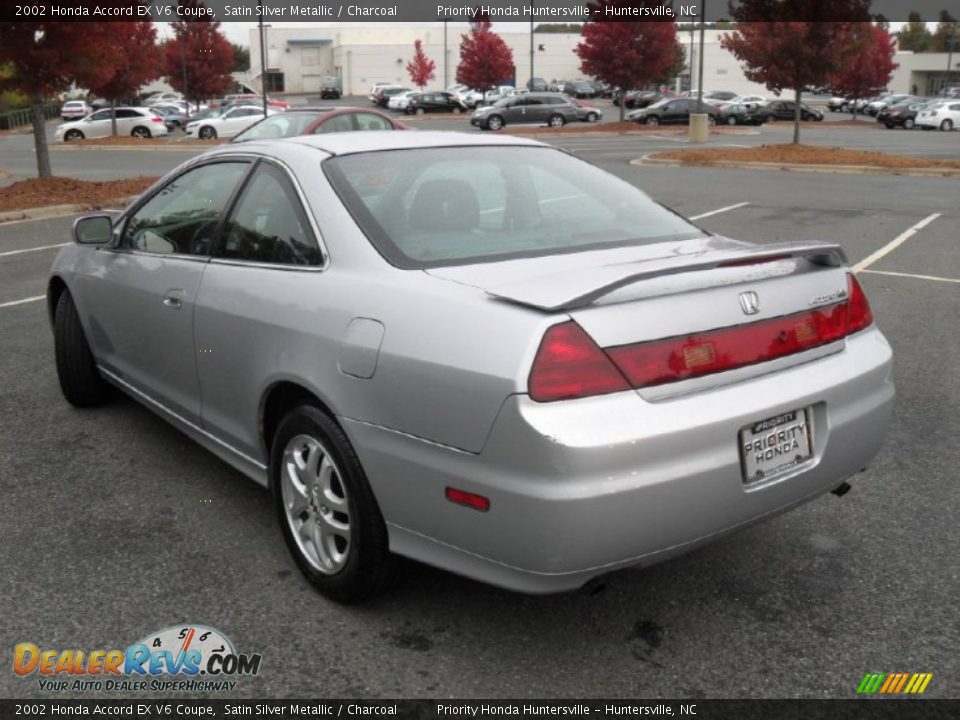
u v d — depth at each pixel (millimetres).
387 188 3211
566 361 2375
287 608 3029
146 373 4133
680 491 2461
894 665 2719
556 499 2328
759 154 21891
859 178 18328
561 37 91375
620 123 40219
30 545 3457
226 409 3490
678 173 19500
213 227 3635
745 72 23750
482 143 3711
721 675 2678
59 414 4945
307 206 3184
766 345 2713
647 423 2418
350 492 2830
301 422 2992
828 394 2809
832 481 2922
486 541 2488
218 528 3605
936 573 3240
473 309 2545
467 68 56781
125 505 3812
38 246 10680
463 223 3156
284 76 98875
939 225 11805
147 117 38531
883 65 52062
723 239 3350
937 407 5023
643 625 2936
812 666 2717
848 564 3314
